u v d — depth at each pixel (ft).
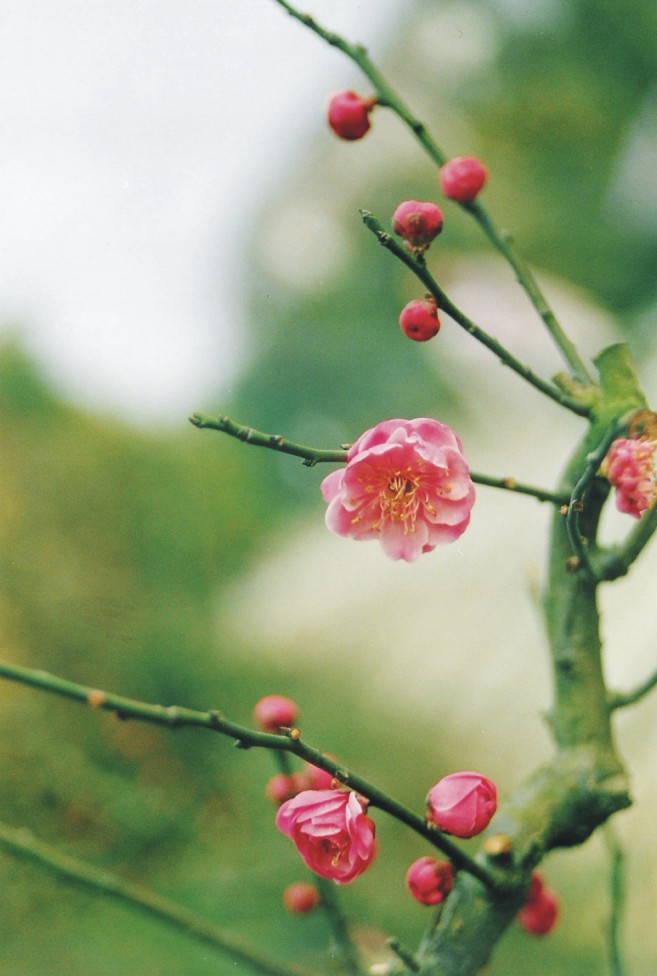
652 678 2.16
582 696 2.16
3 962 2.95
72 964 2.94
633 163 6.29
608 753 2.15
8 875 3.09
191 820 3.54
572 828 2.14
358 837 2.03
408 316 2.12
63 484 4.71
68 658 4.10
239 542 5.49
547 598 2.18
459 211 6.13
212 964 2.97
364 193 6.13
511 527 4.65
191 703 4.30
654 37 6.27
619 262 5.98
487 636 4.32
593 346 5.36
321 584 5.08
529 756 3.86
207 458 5.41
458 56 6.59
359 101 2.23
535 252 6.13
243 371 5.66
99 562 4.59
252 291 5.50
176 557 4.90
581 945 3.06
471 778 2.06
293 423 5.89
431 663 4.29
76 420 4.96
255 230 5.47
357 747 4.24
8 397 4.78
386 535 2.11
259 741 2.02
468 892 2.12
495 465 4.83
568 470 2.15
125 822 3.43
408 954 2.10
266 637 4.91
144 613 4.46
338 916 2.25
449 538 2.11
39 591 4.17
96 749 3.80
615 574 2.15
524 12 6.59
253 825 3.56
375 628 4.58
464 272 5.77
